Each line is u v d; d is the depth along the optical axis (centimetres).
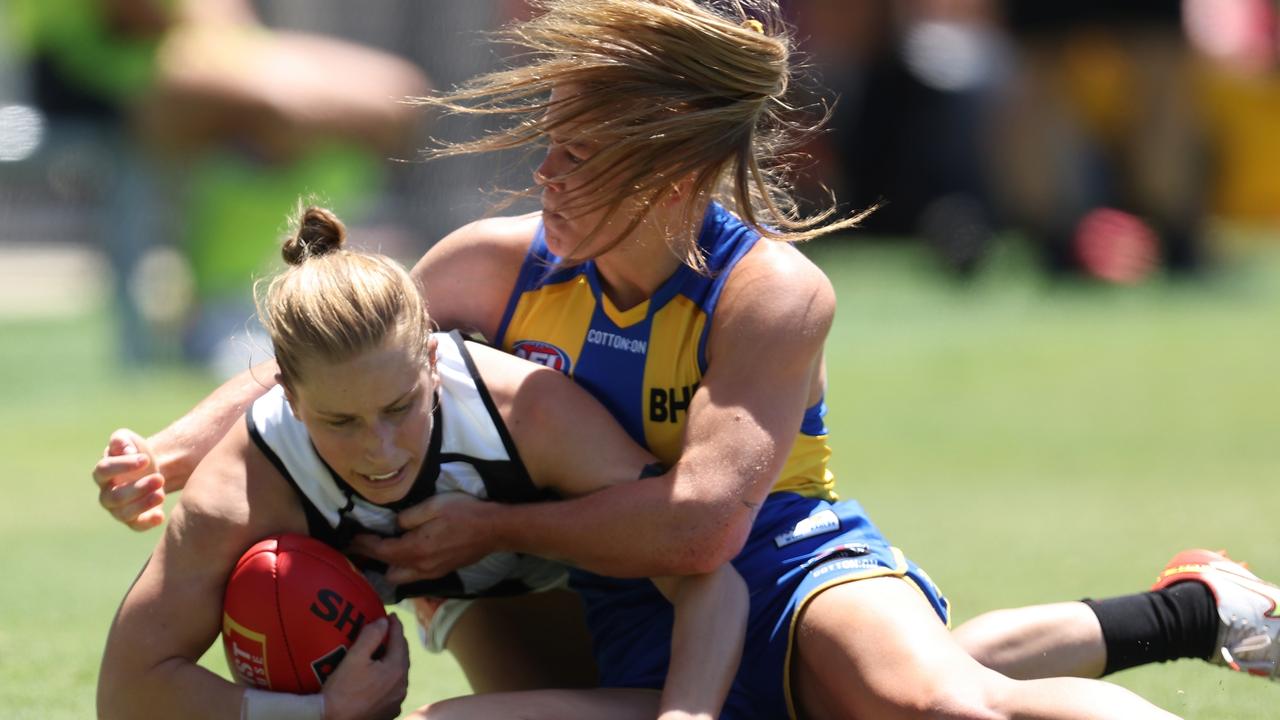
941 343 3566
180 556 998
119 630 998
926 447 2497
